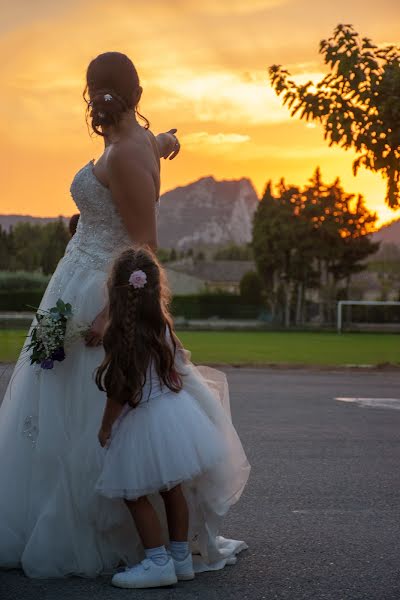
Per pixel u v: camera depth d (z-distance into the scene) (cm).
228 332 3741
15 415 405
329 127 1566
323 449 677
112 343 372
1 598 356
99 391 391
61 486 388
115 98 402
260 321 6178
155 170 411
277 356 1806
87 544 385
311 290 6209
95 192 406
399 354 1975
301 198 5859
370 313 5697
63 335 392
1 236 12469
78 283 407
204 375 427
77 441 388
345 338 3097
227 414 418
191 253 12769
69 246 423
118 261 380
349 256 5856
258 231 5944
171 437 372
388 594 369
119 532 389
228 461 396
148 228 405
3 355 1555
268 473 592
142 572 372
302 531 461
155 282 378
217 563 403
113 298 376
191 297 6950
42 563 383
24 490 396
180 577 382
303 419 828
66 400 397
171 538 385
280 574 393
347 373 1380
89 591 367
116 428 376
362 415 864
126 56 412
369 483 569
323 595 367
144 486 367
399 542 444
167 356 378
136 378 370
